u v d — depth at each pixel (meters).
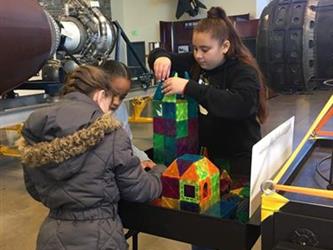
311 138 1.27
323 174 1.02
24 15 1.35
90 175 0.99
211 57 1.13
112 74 1.25
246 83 1.05
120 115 1.56
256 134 1.23
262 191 0.75
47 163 1.00
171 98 1.05
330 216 0.67
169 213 0.87
